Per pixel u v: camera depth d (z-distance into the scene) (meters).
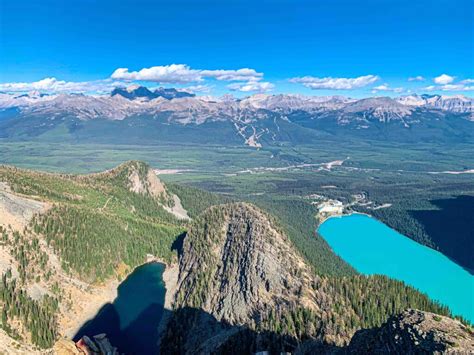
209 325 169.88
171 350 166.75
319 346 130.88
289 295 159.50
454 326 88.44
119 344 172.00
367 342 98.69
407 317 93.94
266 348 138.25
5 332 150.25
